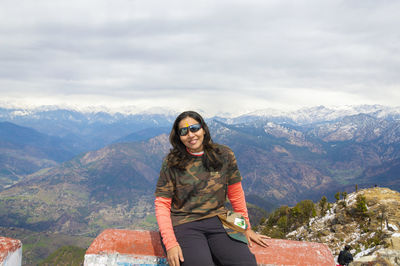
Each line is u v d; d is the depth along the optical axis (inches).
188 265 122.0
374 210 1457.9
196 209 133.9
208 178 135.4
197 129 132.3
